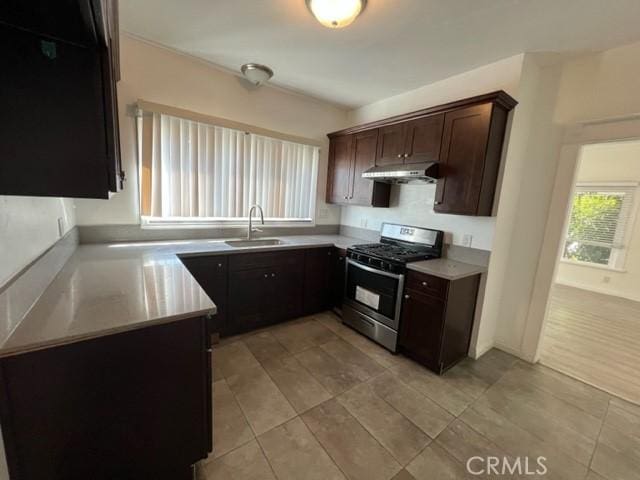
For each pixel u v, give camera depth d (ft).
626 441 5.35
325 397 6.13
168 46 7.40
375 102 10.75
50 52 2.54
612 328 10.71
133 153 7.61
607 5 4.98
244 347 7.95
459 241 8.32
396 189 10.13
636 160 14.71
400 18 5.66
